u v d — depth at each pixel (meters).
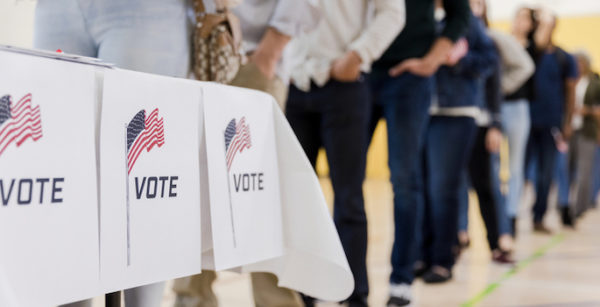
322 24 5.87
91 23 4.81
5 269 3.83
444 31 6.19
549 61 10.98
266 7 5.47
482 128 7.45
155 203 4.45
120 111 4.39
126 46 4.80
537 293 6.64
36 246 4.02
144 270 4.41
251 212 4.68
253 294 5.51
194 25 5.03
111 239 4.36
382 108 6.27
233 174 4.63
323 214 4.74
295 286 4.86
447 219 6.84
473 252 8.78
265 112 4.76
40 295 4.02
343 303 6.04
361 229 5.85
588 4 25.72
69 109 4.28
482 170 7.58
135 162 4.41
